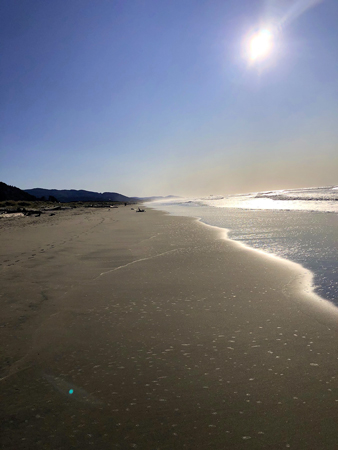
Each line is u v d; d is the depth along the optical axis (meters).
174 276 6.12
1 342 3.44
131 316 4.15
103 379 2.75
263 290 5.17
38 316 4.15
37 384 2.68
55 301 4.73
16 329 3.76
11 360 3.07
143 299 4.81
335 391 2.52
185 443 2.04
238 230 13.11
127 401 2.46
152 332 3.67
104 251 8.72
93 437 2.10
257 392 2.54
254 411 2.32
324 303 4.51
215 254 8.21
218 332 3.65
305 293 4.96
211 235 11.87
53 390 2.60
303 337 3.47
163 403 2.43
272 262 7.13
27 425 2.21
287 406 2.36
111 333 3.66
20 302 4.67
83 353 3.20
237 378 2.73
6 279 5.88
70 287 5.41
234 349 3.24
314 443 2.02
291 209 25.25
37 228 14.93
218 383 2.67
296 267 6.59
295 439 2.05
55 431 2.15
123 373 2.84
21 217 23.84
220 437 2.08
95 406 2.40
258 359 3.04
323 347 3.24
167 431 2.15
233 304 4.56
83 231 13.55
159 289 5.30
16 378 2.77
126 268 6.78
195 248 9.17
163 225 16.09
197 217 21.20
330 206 27.09
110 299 4.82
